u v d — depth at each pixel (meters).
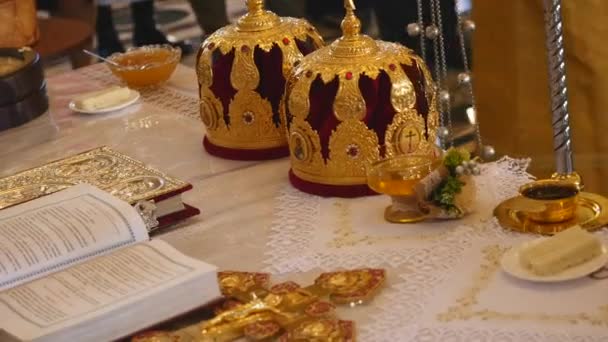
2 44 2.46
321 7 3.67
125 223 1.20
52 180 1.43
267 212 1.36
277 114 1.53
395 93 1.33
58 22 2.78
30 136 1.79
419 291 1.10
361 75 1.33
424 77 1.38
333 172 1.36
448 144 1.49
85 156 1.51
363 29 3.56
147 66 1.94
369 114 1.33
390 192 1.27
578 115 2.09
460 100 2.63
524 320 1.01
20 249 1.15
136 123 1.81
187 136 1.71
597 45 2.01
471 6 2.22
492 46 2.20
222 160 1.58
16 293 1.07
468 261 1.15
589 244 1.09
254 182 1.47
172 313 1.05
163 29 4.51
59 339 0.99
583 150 2.10
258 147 1.55
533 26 2.09
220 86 1.52
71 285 1.07
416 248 1.19
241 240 1.29
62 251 1.16
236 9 4.47
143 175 1.40
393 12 2.92
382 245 1.21
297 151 1.39
